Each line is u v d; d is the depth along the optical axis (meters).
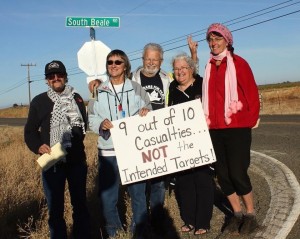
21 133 22.19
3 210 5.97
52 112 4.67
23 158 10.35
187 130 4.91
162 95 5.45
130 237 4.89
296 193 6.41
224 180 5.01
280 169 8.34
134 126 4.85
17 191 6.66
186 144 4.91
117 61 4.77
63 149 4.59
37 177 8.02
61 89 4.75
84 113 4.98
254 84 4.78
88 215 4.90
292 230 4.89
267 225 5.11
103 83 4.96
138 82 5.43
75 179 4.80
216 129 4.92
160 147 4.90
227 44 4.81
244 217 4.94
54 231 4.72
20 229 5.33
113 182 4.93
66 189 6.71
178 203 5.73
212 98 4.91
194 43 5.93
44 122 4.69
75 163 4.79
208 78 4.93
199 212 5.09
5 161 9.82
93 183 7.54
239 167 4.82
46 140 4.68
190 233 5.14
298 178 7.44
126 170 4.84
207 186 5.12
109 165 4.91
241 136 4.79
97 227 5.68
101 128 4.80
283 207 5.76
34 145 4.64
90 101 4.96
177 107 4.91
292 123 19.02
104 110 4.87
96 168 8.80
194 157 4.90
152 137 4.89
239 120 4.76
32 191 6.91
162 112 4.90
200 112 4.89
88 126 5.07
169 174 5.28
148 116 4.88
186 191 5.22
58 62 4.70
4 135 21.44
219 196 6.54
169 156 4.91
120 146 4.83
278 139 13.58
